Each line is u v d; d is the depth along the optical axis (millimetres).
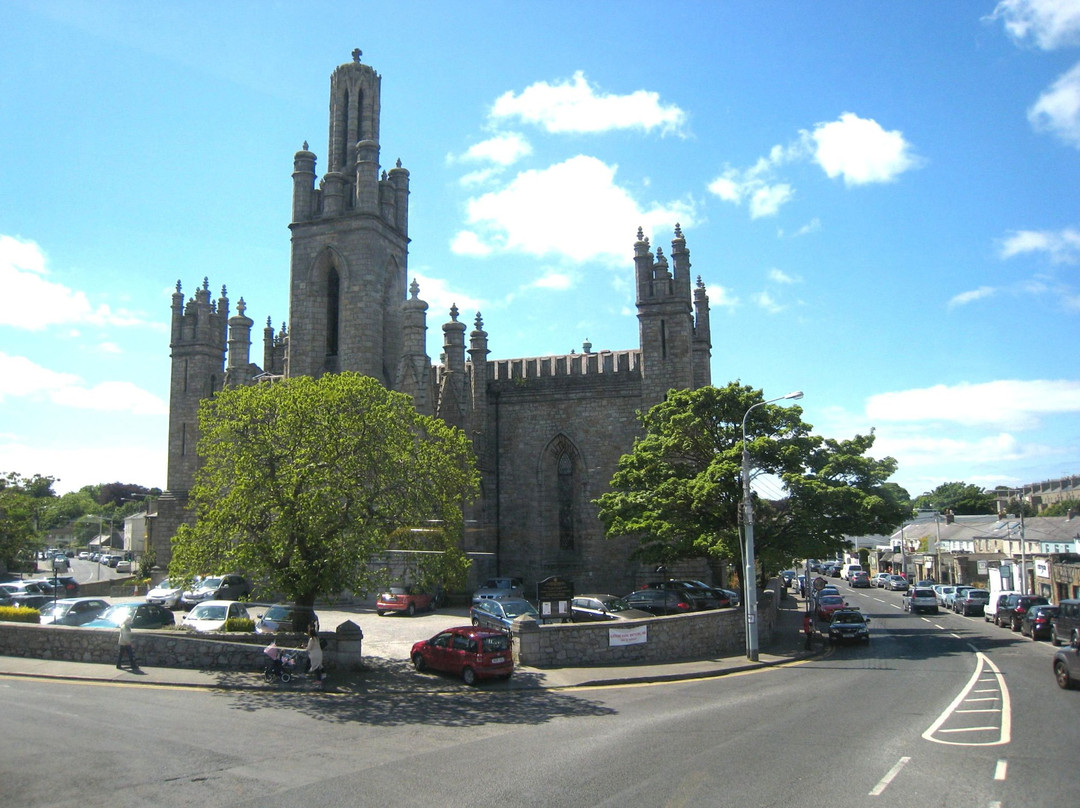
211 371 68000
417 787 14320
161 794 13898
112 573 95125
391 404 29328
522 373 57688
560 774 15141
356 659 28266
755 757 16250
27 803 13367
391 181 59250
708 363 65562
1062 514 107938
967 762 15719
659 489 40125
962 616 56062
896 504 39875
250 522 27359
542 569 55062
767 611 39344
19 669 26422
